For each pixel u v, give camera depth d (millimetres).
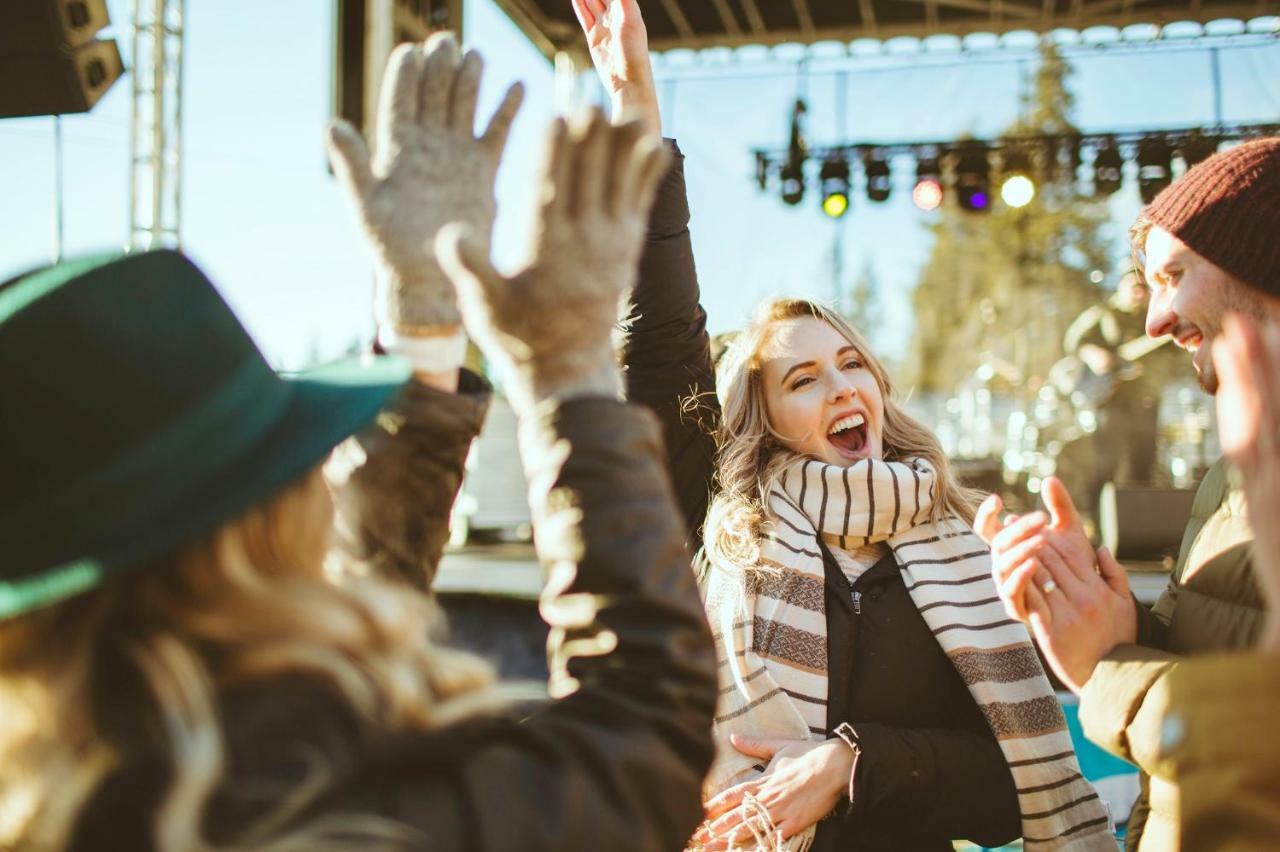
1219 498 1369
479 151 938
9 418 641
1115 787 2633
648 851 690
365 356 954
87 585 626
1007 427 11102
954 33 8750
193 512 650
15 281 723
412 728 686
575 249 738
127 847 605
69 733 647
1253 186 1249
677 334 1693
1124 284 8891
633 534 754
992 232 13336
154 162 5863
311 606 687
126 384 653
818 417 1747
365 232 930
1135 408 8812
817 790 1460
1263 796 720
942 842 1552
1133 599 1327
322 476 779
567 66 8305
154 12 5887
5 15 4598
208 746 621
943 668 1626
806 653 1593
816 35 8961
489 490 9711
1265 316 1245
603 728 718
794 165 9648
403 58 937
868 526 1647
